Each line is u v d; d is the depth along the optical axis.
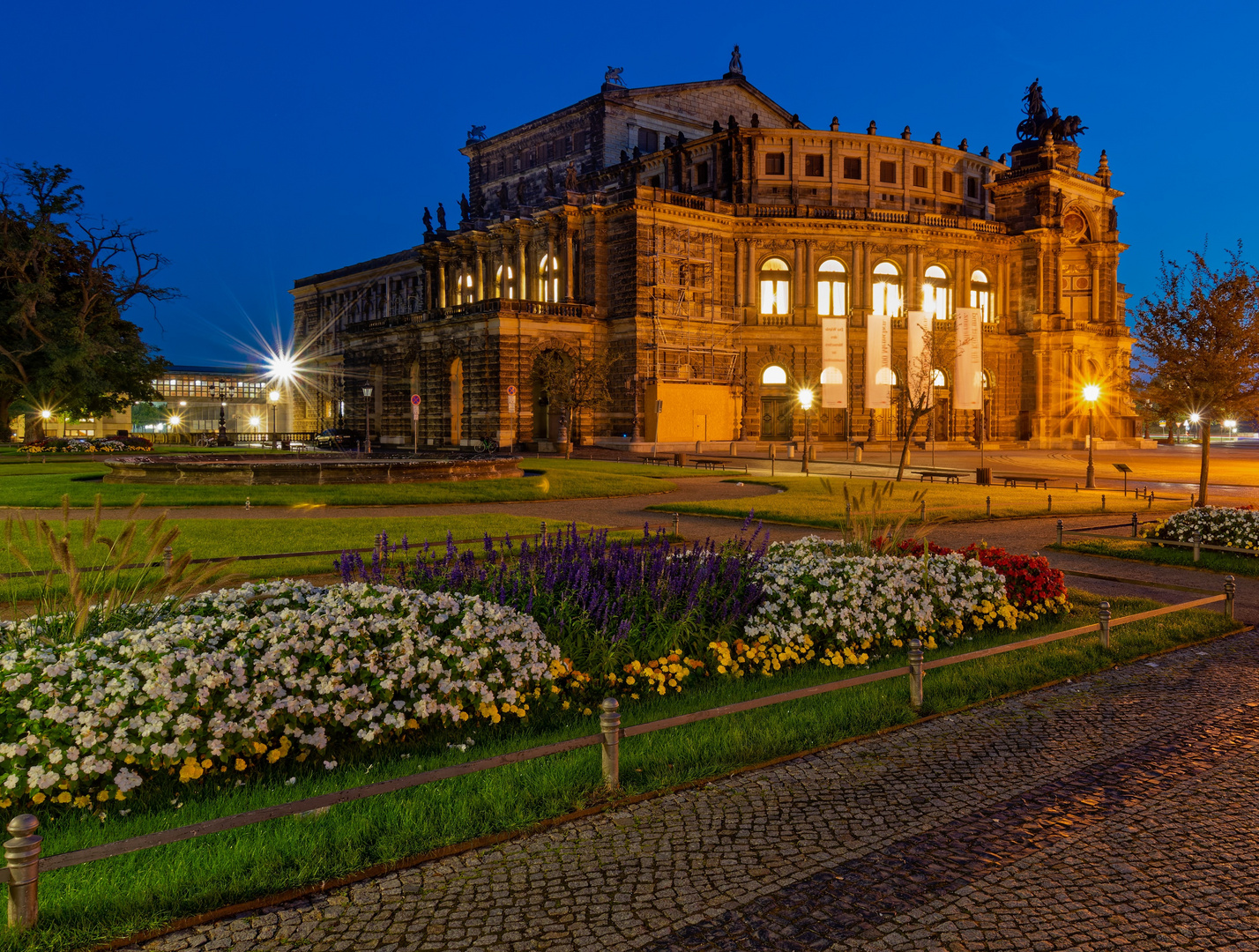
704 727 10.12
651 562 14.13
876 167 92.19
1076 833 7.84
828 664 13.13
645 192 81.88
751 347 88.62
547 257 91.06
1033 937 6.14
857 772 9.19
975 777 9.12
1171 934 6.21
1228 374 29.52
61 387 74.06
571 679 11.16
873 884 6.85
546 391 85.12
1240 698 11.99
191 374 170.12
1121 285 117.50
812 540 17.67
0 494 34.69
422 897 6.54
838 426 90.00
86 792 7.80
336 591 10.88
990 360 95.25
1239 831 7.92
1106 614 14.13
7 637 9.12
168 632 8.77
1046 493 43.53
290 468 39.00
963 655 11.96
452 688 9.73
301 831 7.25
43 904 6.05
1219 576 22.14
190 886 6.41
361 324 105.75
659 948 5.94
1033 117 98.56
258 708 8.54
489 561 13.30
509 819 7.70
